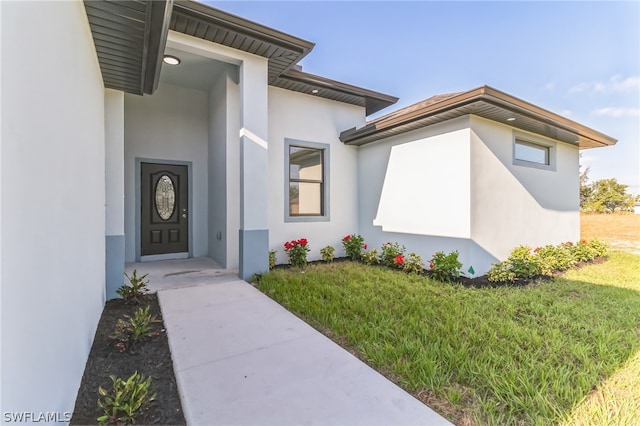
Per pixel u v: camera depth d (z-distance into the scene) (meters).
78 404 1.77
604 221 10.46
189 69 5.48
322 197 6.73
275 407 1.77
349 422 1.64
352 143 6.96
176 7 3.56
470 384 1.97
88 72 2.49
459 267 4.66
